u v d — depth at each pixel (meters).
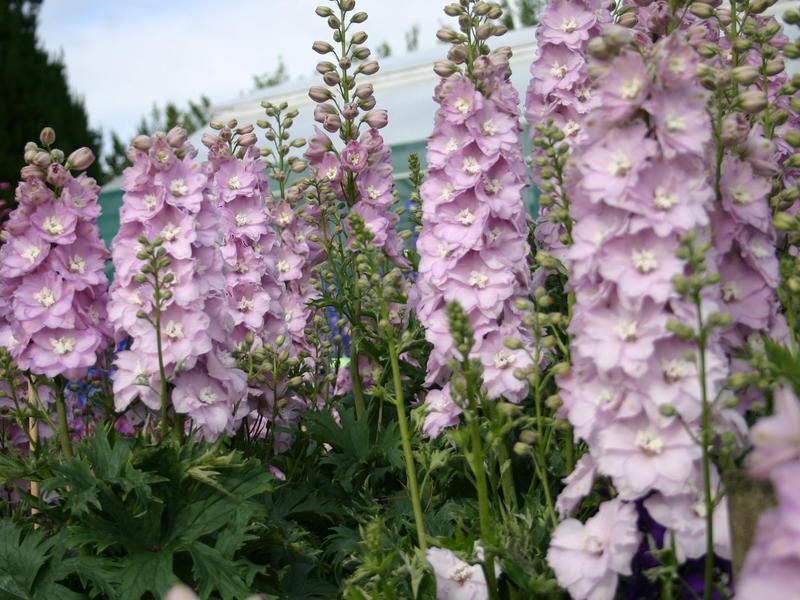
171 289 0.86
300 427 1.06
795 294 0.69
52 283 0.88
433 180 0.86
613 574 0.64
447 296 0.84
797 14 0.81
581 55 0.94
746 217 0.66
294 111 1.20
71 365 0.87
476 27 0.91
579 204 0.65
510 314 0.85
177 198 0.87
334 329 1.22
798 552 0.36
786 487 0.37
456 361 0.71
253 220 1.12
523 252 0.85
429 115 3.24
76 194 0.90
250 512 0.80
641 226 0.61
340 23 1.11
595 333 0.63
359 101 1.12
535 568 0.71
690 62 0.61
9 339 0.95
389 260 1.13
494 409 0.84
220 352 0.92
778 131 0.92
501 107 0.87
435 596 0.72
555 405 0.70
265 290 1.12
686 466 0.61
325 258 1.20
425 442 0.94
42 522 0.89
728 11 0.90
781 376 0.62
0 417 1.07
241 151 1.17
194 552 0.77
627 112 0.62
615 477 0.63
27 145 0.89
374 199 1.11
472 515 0.85
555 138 0.76
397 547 0.79
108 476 0.80
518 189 0.85
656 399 0.61
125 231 0.88
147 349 0.86
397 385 0.77
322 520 0.99
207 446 0.83
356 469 1.00
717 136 0.66
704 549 0.62
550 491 0.85
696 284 0.56
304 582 0.86
